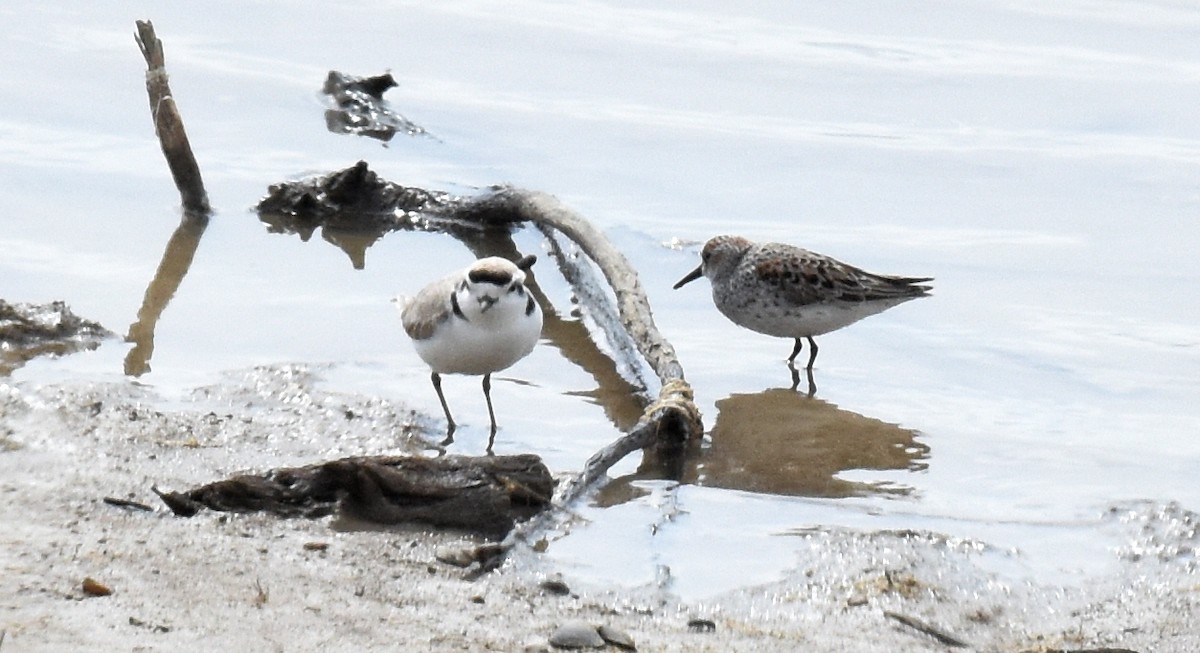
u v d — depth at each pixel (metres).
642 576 10.15
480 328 12.15
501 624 8.99
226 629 8.40
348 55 23.25
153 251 16.53
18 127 19.81
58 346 13.68
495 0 25.78
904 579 10.13
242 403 12.76
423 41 23.92
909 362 14.78
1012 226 18.16
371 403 12.92
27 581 8.77
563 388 13.90
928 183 19.38
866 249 17.45
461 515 10.70
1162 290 16.28
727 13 25.42
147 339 14.08
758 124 21.25
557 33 24.44
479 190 18.45
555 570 10.16
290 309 15.15
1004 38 24.20
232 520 10.32
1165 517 11.27
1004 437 12.97
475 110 21.45
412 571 9.80
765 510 11.40
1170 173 19.48
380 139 20.47
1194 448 12.73
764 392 14.08
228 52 23.06
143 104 20.92
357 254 16.97
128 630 8.21
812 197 19.03
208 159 19.38
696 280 17.02
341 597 9.13
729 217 18.45
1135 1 25.41
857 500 11.63
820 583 10.12
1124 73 22.72
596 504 11.42
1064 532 11.06
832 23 24.92
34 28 23.45
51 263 15.90
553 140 20.64
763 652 8.88
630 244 17.64
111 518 10.09
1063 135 20.81
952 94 22.11
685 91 22.33
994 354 14.88
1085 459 12.49
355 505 10.71
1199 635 9.41
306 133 20.50
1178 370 14.37
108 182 18.39
